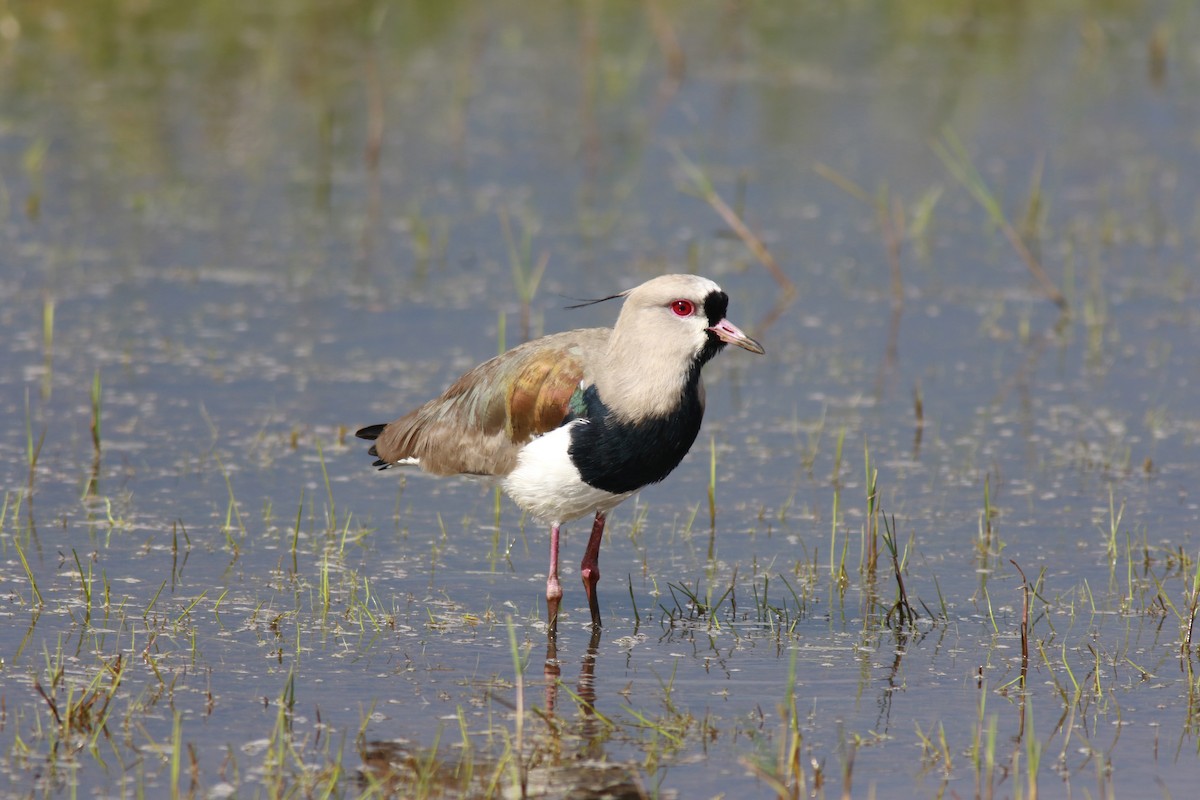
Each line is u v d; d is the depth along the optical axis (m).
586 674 10.30
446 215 21.17
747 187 22.67
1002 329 18.00
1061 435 15.12
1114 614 11.41
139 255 19.34
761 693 10.04
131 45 28.19
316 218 20.94
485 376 11.56
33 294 17.94
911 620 11.23
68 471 13.67
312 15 30.72
